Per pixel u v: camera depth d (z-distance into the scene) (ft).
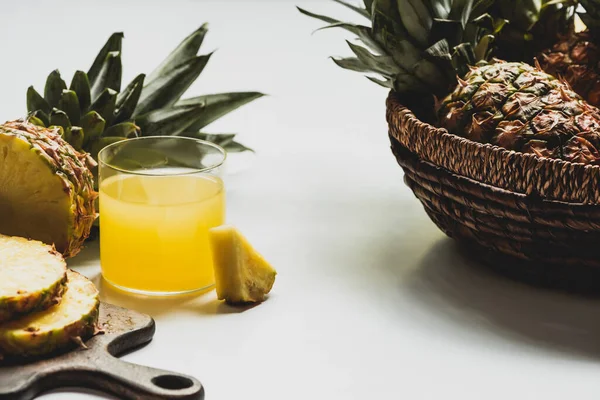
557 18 3.23
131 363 2.41
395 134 2.89
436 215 2.87
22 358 2.40
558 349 2.59
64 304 2.51
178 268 2.75
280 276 2.88
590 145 2.72
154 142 2.88
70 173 2.77
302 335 2.63
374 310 2.74
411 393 2.42
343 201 3.32
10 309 2.39
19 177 2.74
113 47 3.25
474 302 2.78
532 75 2.87
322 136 3.84
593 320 2.70
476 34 3.05
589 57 3.18
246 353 2.55
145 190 2.77
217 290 2.74
